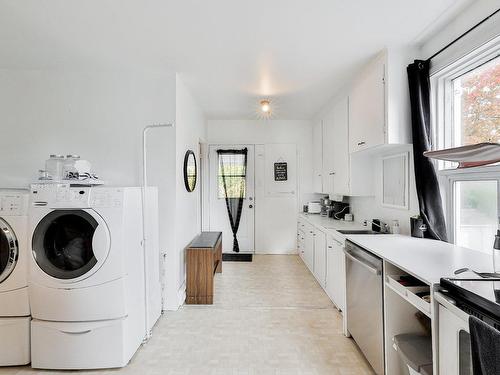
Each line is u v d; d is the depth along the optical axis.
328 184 4.07
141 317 2.26
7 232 1.97
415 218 2.29
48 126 2.87
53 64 2.72
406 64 2.33
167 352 2.17
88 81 2.88
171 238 2.90
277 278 3.85
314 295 3.26
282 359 2.07
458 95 2.15
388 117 2.31
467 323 1.06
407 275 1.67
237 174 5.11
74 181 2.29
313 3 1.79
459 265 1.52
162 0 1.76
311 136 5.11
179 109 3.02
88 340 1.96
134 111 2.89
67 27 2.07
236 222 5.13
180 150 3.06
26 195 2.00
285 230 5.15
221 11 1.87
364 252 1.98
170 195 2.89
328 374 1.91
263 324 2.59
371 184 3.18
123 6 1.82
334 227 3.31
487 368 0.88
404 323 1.73
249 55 2.51
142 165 2.88
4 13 1.90
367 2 1.78
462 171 1.88
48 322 1.97
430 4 1.81
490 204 1.79
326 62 2.64
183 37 2.21
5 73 2.86
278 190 5.13
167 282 2.91
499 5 1.63
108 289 1.96
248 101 3.90
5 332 1.99
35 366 1.98
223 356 2.11
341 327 2.53
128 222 2.05
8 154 2.87
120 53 2.48
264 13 1.89
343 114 3.38
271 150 5.11
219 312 2.85
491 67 1.85
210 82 3.16
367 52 2.44
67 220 2.03
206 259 3.07
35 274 1.96
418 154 2.19
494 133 1.83
